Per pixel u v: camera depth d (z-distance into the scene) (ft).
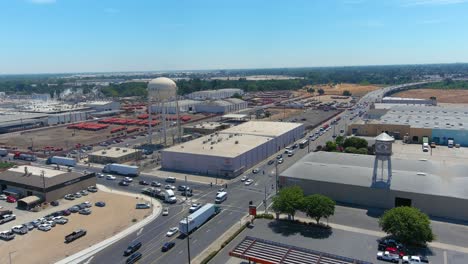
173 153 412.77
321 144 527.40
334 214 276.41
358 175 306.96
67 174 348.18
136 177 387.75
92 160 456.86
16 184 334.24
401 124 536.83
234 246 229.25
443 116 602.85
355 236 238.68
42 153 504.43
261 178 372.58
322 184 307.17
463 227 251.60
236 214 280.51
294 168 333.83
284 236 240.32
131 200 319.68
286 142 523.70
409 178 294.25
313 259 196.65
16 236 253.24
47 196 314.96
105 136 625.41
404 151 458.50
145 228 261.24
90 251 229.25
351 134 562.25
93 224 270.46
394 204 283.79
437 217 269.23
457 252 215.92
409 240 215.92
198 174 391.24
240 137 484.74
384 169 316.40
